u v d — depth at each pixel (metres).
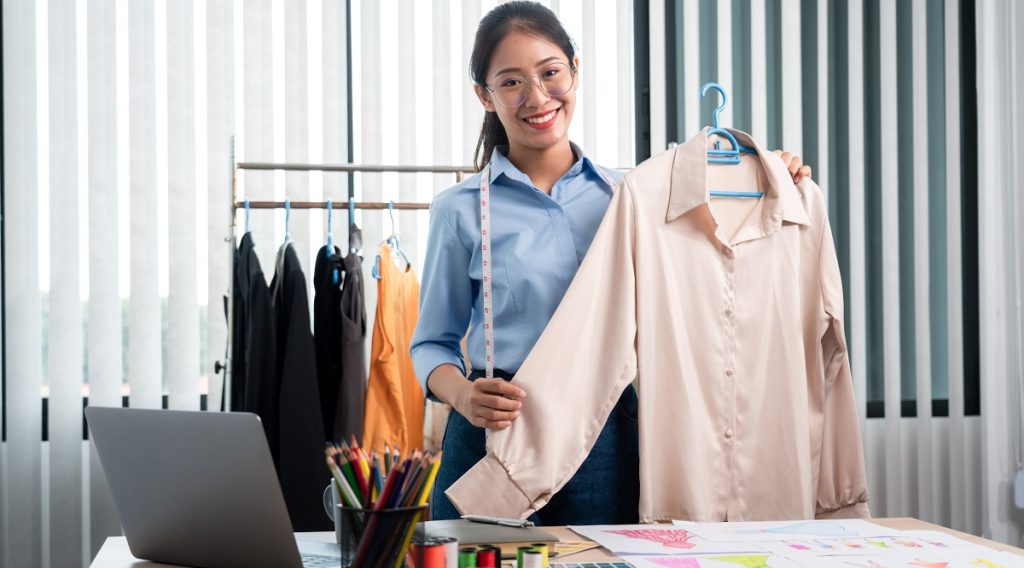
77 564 2.76
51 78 2.77
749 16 3.14
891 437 3.11
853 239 3.10
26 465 2.73
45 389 2.84
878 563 1.10
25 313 2.74
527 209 1.60
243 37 2.85
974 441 3.20
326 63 2.90
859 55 3.12
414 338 1.69
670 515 1.53
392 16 2.95
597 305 1.51
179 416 1.05
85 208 2.84
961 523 3.13
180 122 2.83
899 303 3.21
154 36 2.84
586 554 1.15
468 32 2.95
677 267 1.59
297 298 2.50
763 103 3.06
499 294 1.59
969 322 3.29
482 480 1.42
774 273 1.63
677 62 3.12
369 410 2.56
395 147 2.95
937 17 3.24
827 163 3.11
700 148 1.59
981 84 3.15
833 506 1.65
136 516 1.14
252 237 2.77
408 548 0.94
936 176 3.24
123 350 2.87
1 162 2.81
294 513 2.41
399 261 2.91
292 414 2.44
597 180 1.66
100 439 1.12
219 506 1.06
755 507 1.58
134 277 2.80
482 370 1.60
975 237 3.28
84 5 2.82
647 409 1.52
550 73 1.53
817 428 1.65
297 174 2.88
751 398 1.59
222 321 2.83
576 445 1.46
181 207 2.83
